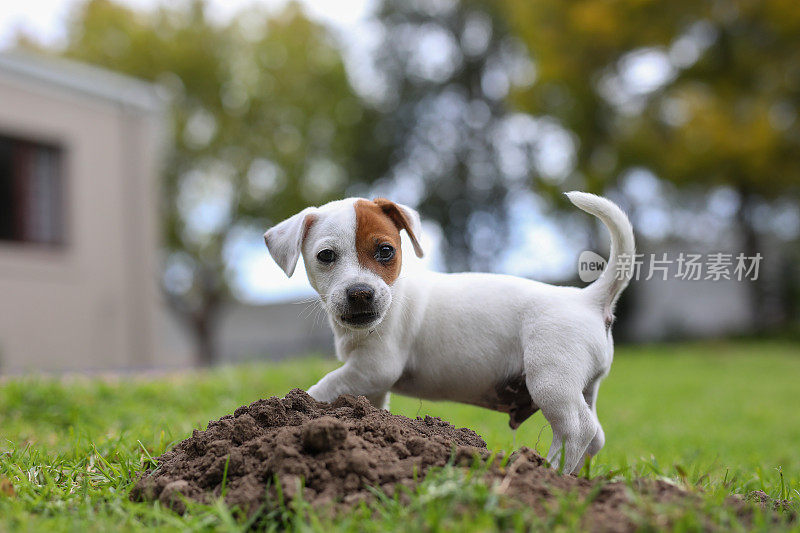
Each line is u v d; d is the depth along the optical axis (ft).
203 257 95.91
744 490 12.54
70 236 47.14
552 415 12.15
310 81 98.37
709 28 72.95
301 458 10.16
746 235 74.69
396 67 100.89
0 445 15.61
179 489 10.34
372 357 12.84
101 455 13.80
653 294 81.51
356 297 11.73
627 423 27.35
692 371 48.39
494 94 98.48
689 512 9.00
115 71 91.97
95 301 48.21
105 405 23.06
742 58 71.97
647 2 70.03
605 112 77.92
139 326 50.88
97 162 48.98
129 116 51.08
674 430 25.86
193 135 95.66
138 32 93.40
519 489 9.68
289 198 96.94
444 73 100.27
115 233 49.80
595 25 71.92
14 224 44.57
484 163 97.86
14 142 44.78
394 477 9.96
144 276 51.29
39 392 22.58
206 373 32.83
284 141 98.02
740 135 68.03
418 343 13.29
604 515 9.19
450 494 9.18
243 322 116.47
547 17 76.23
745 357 57.36
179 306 94.22
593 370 12.60
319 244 12.34
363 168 102.99
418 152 101.86
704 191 77.25
